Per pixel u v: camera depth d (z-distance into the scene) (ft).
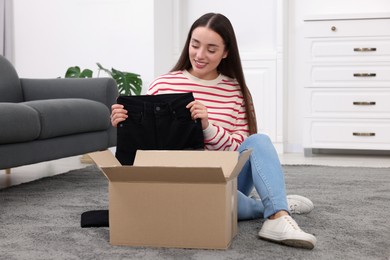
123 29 15.89
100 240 5.62
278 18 15.70
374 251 5.24
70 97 11.39
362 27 14.37
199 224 5.17
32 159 9.13
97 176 10.64
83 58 16.21
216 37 6.10
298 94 16.31
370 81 14.44
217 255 5.02
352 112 14.61
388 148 14.44
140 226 5.29
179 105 6.03
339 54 14.57
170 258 4.94
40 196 8.46
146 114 6.02
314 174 10.87
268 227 5.44
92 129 10.73
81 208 7.51
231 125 6.40
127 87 14.32
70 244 5.52
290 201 6.90
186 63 6.55
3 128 8.25
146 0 15.65
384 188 9.11
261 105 15.89
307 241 5.16
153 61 15.70
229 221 5.32
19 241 5.69
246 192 6.42
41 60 16.51
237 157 5.47
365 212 7.11
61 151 9.86
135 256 5.02
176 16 16.75
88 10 16.10
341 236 5.81
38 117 9.12
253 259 4.92
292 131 16.39
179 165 5.56
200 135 5.99
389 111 14.40
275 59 15.76
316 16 14.56
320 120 14.80
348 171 11.33
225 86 6.49
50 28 16.40
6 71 11.41
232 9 16.58
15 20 16.62
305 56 14.76
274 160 5.64
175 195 5.17
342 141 14.71
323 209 7.30
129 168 5.08
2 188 9.53
